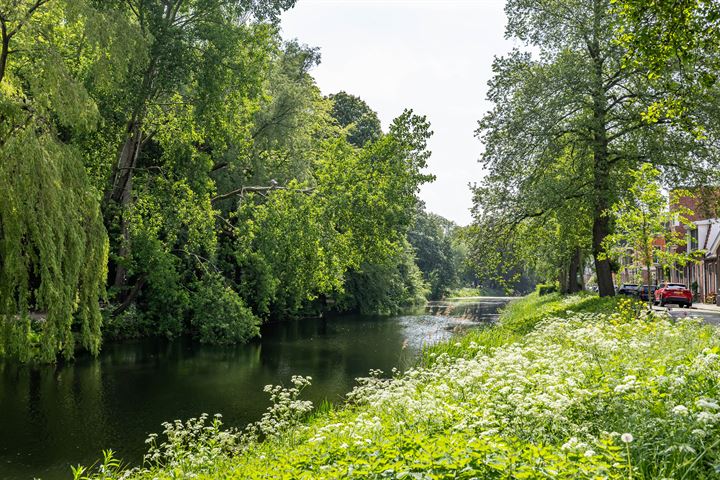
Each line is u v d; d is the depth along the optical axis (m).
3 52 15.87
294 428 9.30
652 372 5.97
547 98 25.22
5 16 15.83
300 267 24.50
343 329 32.78
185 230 29.11
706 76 9.91
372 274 43.88
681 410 4.16
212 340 25.94
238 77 23.38
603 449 4.30
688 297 33.16
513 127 25.80
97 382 17.53
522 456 4.12
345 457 5.26
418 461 4.25
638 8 9.12
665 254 20.27
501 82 26.58
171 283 26.34
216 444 8.61
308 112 33.31
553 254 34.91
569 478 3.76
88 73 20.23
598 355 7.32
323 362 21.25
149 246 25.45
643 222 20.30
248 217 26.39
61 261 15.11
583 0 25.52
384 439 5.67
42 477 10.23
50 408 14.55
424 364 14.45
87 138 20.78
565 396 5.32
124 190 25.91
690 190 23.97
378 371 10.96
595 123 24.48
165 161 26.44
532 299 54.81
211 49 22.86
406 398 7.60
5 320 14.74
